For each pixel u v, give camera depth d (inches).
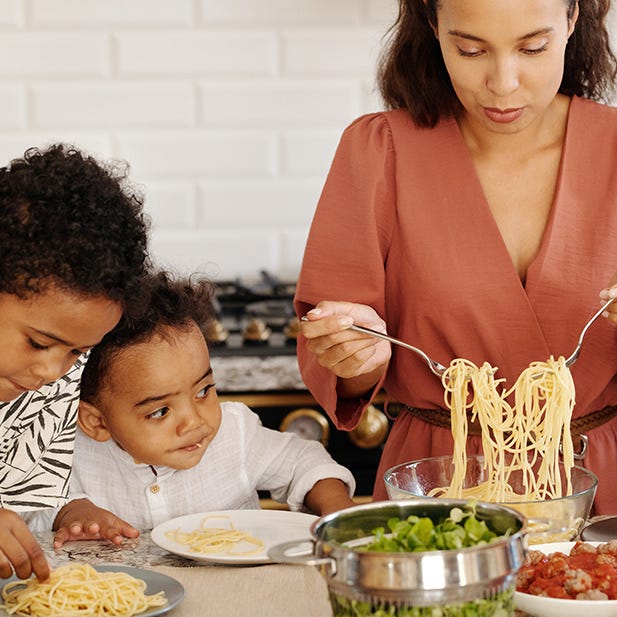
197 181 147.3
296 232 148.9
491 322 80.6
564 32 73.5
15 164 66.9
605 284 80.4
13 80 143.7
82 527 78.2
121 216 67.2
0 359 66.4
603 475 82.0
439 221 81.4
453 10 72.6
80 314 64.9
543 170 82.6
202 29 144.5
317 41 145.3
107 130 145.6
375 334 74.5
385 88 86.0
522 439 74.3
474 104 76.4
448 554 46.5
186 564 70.9
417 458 83.5
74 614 61.4
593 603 55.2
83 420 86.4
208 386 85.6
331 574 48.1
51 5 142.6
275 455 90.4
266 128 146.9
